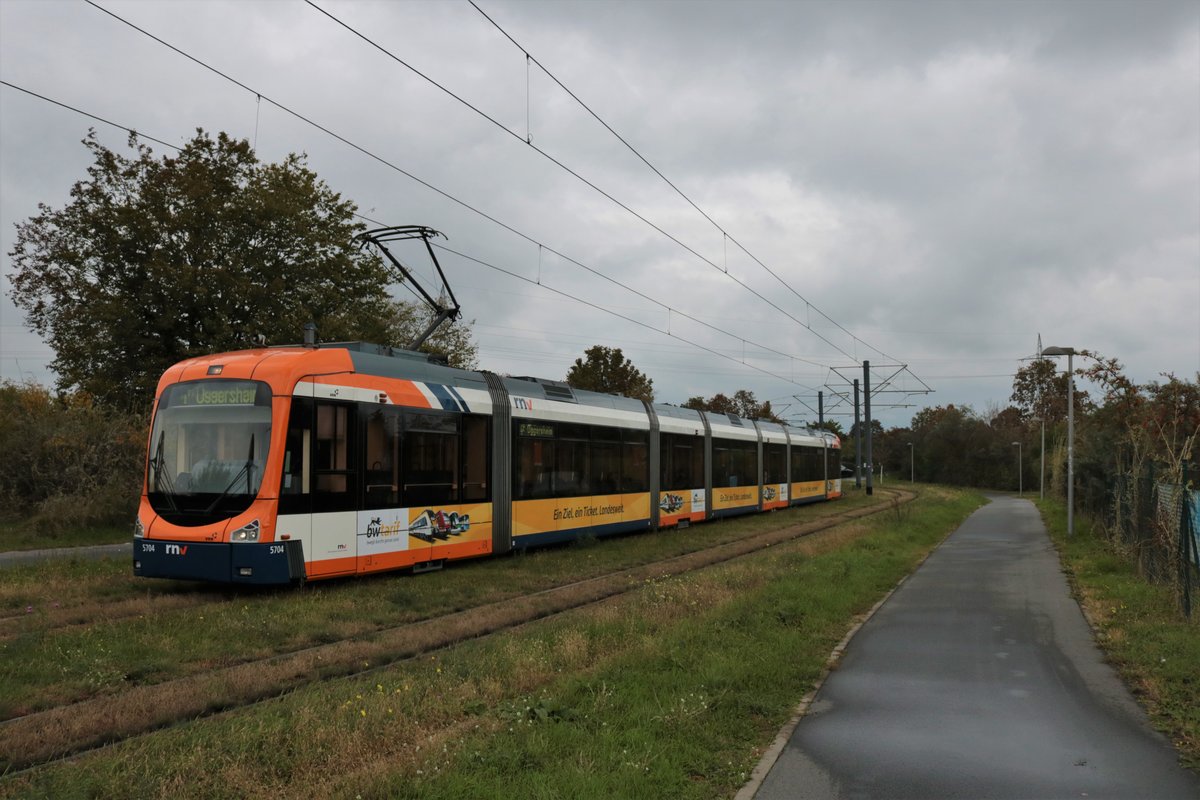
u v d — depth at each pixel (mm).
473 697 7098
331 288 31625
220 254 29453
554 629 10094
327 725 6238
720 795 5344
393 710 6621
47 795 4969
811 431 40062
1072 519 24781
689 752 5910
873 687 8039
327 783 5188
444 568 15891
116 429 25469
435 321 18500
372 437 13969
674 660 8188
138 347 28484
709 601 11570
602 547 19547
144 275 28625
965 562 18359
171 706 7059
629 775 5285
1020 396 93938
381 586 13484
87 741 6273
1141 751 6227
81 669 8250
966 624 11203
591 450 20406
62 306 28812
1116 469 20750
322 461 13070
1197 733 6578
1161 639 9617
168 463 12891
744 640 9344
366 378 14008
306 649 9586
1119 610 11578
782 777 5668
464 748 5625
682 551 19375
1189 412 17109
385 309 34125
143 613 11031
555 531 18797
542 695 6969
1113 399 19766
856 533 22656
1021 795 5383
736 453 29766
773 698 7449
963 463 95688
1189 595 10875
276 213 29766
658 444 23875
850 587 13664
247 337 29422
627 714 6582
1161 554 13336
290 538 12477
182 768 5445
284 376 12734
